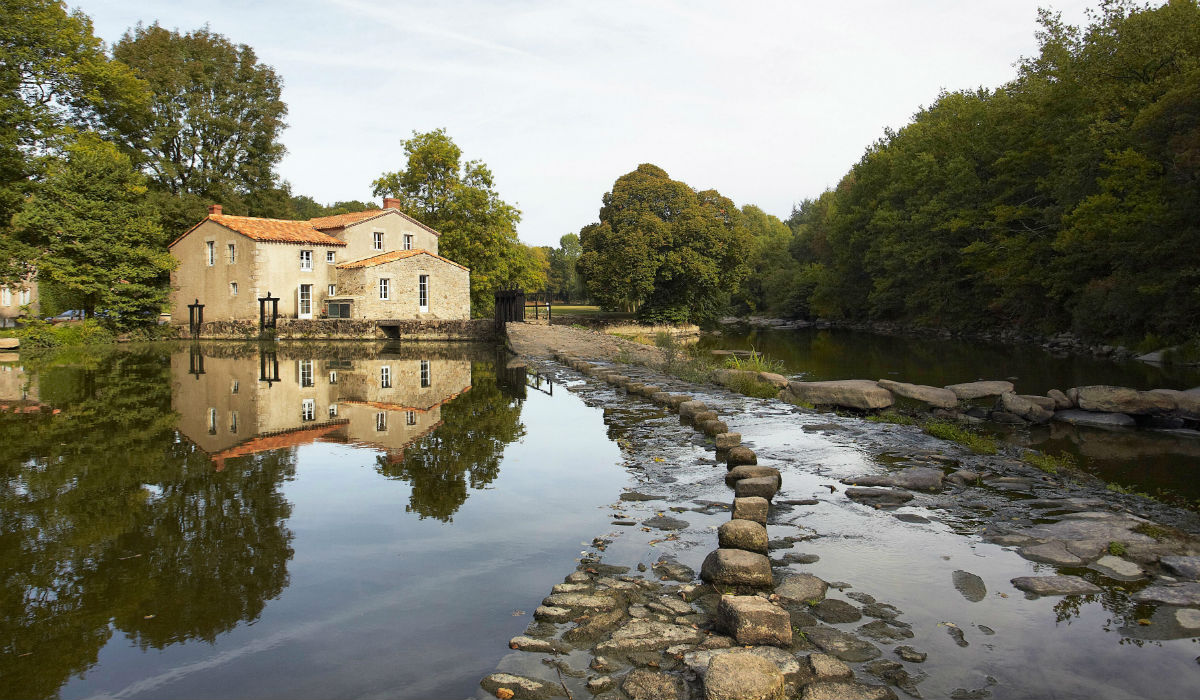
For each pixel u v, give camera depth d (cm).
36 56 3191
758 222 9056
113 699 367
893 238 4281
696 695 354
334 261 4019
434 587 505
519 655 403
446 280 4112
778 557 538
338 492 753
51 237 3241
